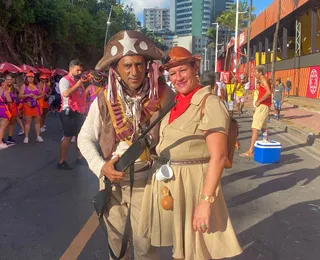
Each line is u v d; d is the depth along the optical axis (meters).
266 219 4.93
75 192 5.96
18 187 6.21
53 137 11.36
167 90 2.69
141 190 2.68
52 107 18.02
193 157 2.43
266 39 40.06
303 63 28.39
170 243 2.51
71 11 33.47
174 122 2.46
